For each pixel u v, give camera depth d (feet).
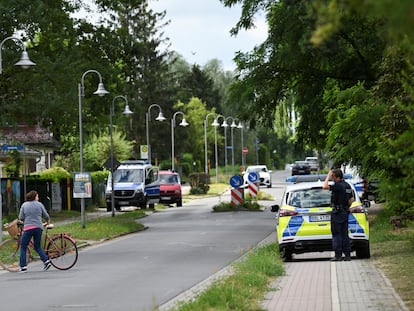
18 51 169.37
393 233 97.30
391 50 24.68
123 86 207.82
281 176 506.48
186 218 178.09
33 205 81.97
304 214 75.41
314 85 129.49
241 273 61.11
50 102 168.76
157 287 61.93
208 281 64.80
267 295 51.90
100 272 75.97
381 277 58.54
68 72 176.24
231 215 184.34
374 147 91.09
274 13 114.21
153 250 100.17
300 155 145.89
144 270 76.02
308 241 75.00
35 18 166.40
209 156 536.83
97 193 248.93
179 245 106.52
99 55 203.92
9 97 174.19
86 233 126.41
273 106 136.56
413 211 67.56
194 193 333.01
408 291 49.93
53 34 185.57
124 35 206.08
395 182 29.07
